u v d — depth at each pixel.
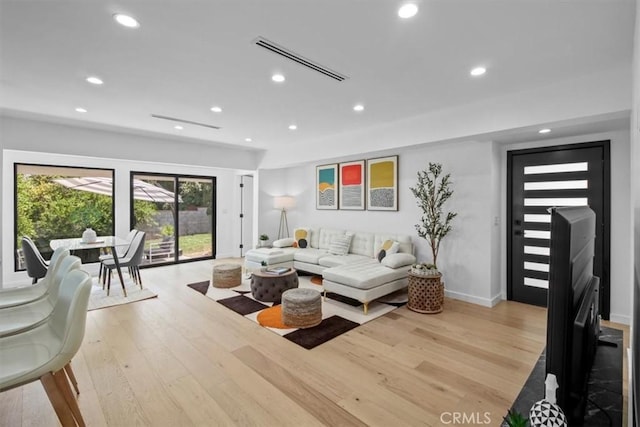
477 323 3.36
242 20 1.90
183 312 3.67
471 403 2.02
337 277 3.89
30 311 2.19
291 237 7.03
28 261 3.88
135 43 2.17
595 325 2.05
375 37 2.09
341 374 2.36
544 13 1.80
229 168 6.25
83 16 1.85
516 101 3.07
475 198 4.02
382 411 1.95
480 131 3.35
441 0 1.70
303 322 3.21
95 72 2.64
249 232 7.68
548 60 2.39
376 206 5.20
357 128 4.59
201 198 7.02
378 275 3.81
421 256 4.63
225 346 2.81
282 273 4.22
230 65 2.52
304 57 2.38
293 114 3.86
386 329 3.20
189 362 2.53
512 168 4.09
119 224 5.80
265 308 3.80
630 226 3.23
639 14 1.27
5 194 4.70
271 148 6.28
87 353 2.67
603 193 3.43
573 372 1.33
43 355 1.61
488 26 1.95
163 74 2.69
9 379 1.40
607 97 2.55
